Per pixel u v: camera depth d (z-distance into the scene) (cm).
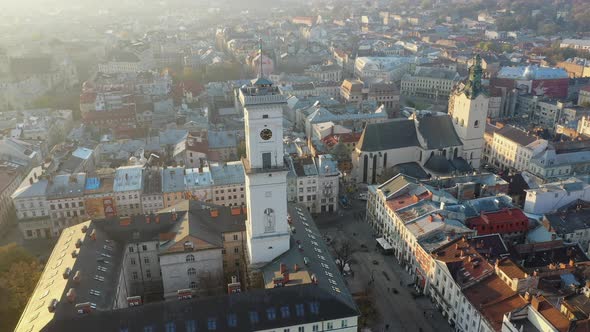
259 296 12525
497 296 13688
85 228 15662
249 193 13912
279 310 12406
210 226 16562
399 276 17900
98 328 11569
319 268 14088
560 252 17238
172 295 15812
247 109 13012
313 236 16375
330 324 12650
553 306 12331
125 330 11675
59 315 11581
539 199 19988
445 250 16175
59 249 15338
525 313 12694
